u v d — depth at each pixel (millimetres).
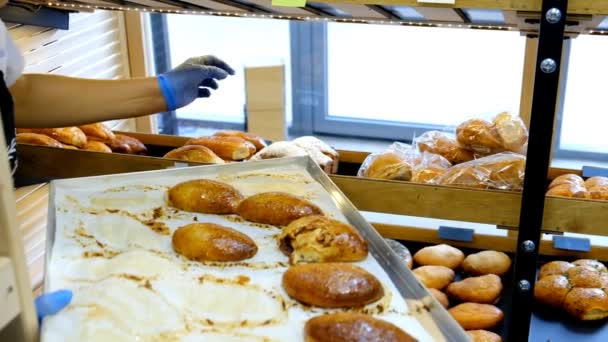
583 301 1208
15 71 1215
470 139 1454
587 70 2545
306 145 1563
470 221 1257
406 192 1268
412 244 1484
